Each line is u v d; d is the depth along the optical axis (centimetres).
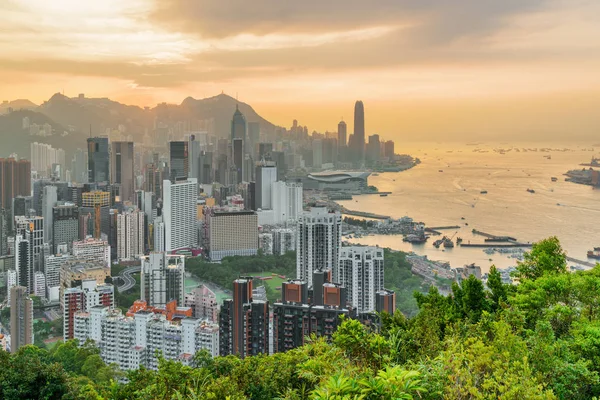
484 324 4238
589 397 3372
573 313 4266
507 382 2981
